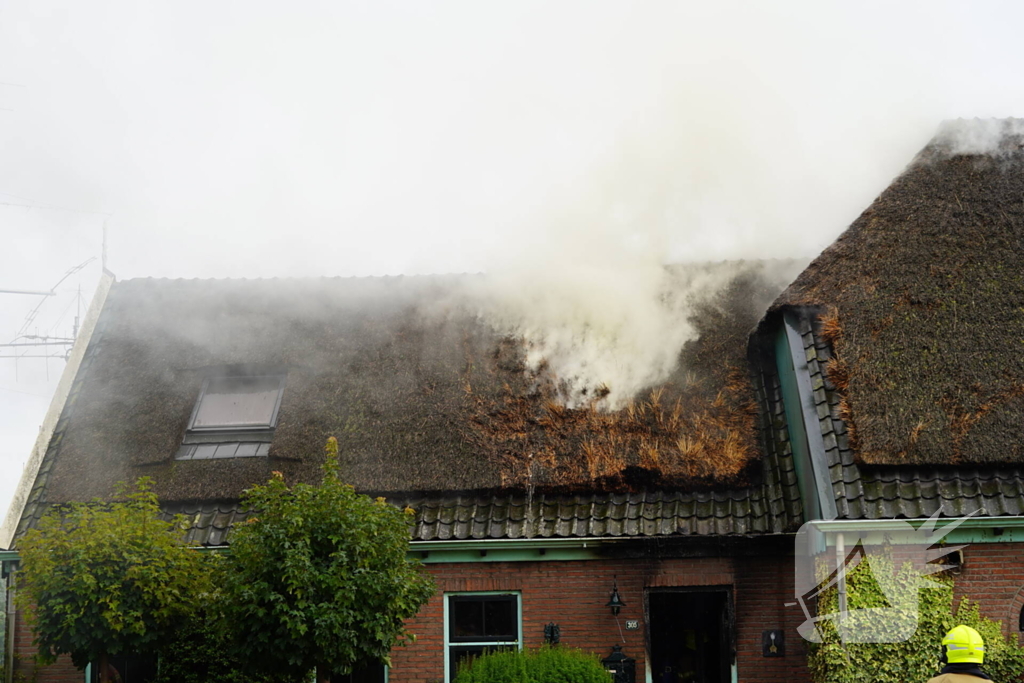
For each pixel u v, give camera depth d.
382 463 13.97
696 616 13.69
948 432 12.20
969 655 7.66
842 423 12.68
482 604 13.49
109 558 11.03
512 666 11.32
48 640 11.06
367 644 10.58
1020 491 11.88
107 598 10.78
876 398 12.59
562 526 13.21
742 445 13.71
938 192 14.52
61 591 10.91
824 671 11.52
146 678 13.50
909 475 12.11
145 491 11.98
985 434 12.13
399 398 14.92
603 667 11.80
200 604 11.30
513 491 13.62
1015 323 13.04
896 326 13.20
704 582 13.21
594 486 13.54
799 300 13.90
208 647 12.85
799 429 13.20
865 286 13.70
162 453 14.30
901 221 14.29
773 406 14.48
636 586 13.28
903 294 13.48
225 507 13.81
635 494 13.54
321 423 14.66
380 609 10.70
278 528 10.54
